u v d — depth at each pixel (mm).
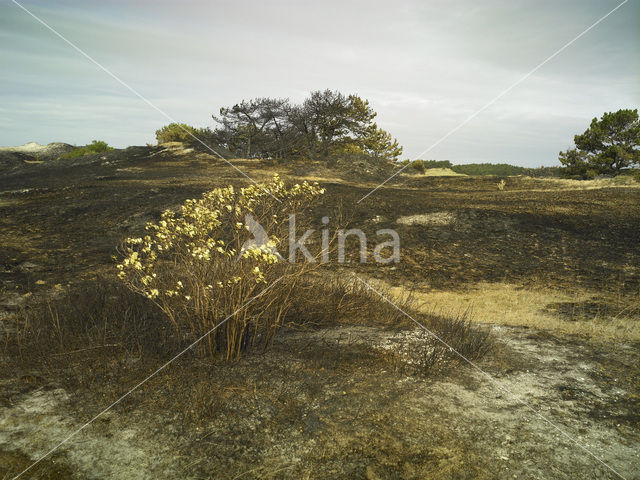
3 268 7777
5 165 42656
